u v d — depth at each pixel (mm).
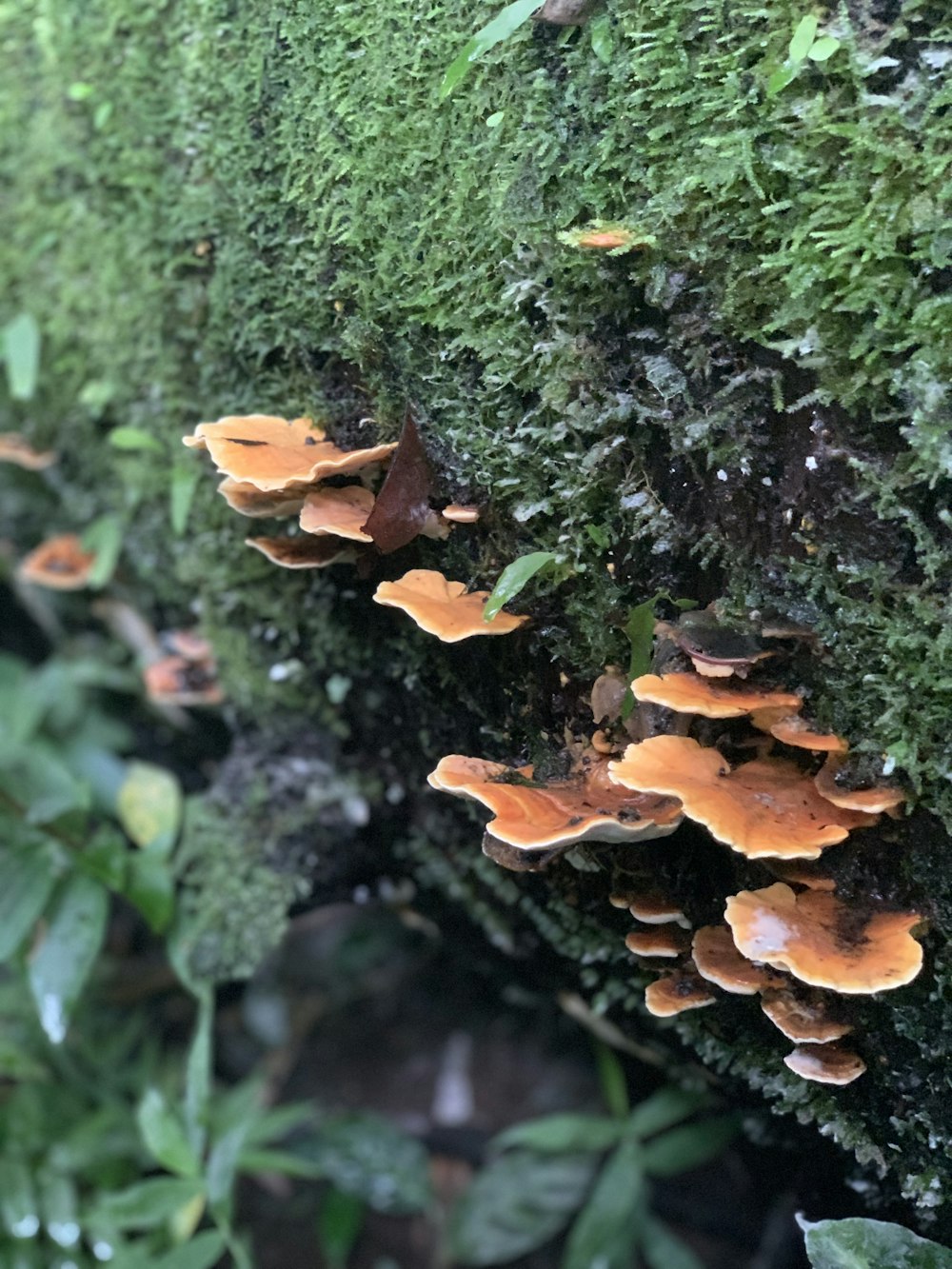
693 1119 451
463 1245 504
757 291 255
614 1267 463
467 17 287
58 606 600
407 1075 590
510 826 264
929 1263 261
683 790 250
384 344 327
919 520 247
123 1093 543
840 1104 298
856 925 263
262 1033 601
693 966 304
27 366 461
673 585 295
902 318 237
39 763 449
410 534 311
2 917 405
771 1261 455
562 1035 558
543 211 285
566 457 296
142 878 412
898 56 230
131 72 392
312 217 335
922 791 256
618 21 262
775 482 269
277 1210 549
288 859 419
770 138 246
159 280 408
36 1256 458
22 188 470
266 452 321
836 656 263
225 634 422
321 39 319
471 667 343
